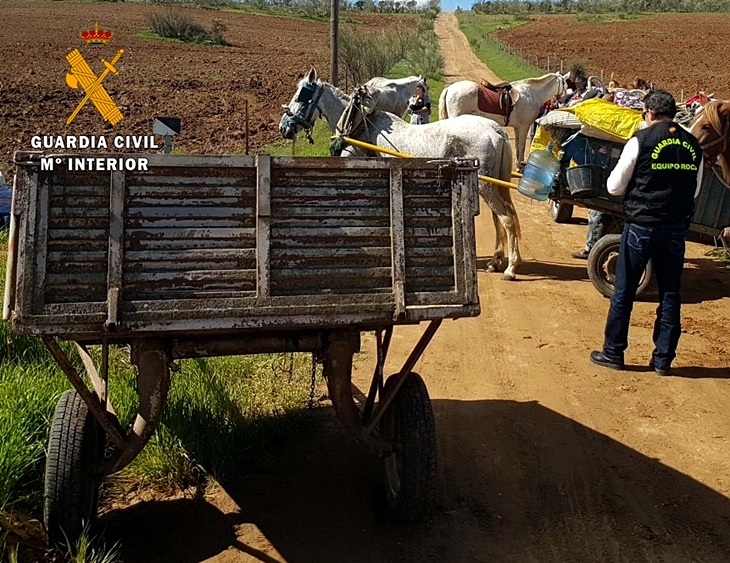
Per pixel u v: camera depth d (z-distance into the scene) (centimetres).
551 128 834
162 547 405
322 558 399
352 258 359
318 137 1823
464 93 1488
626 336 660
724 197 830
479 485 475
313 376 565
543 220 1262
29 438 443
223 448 484
